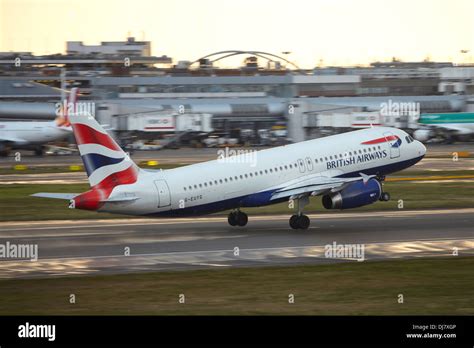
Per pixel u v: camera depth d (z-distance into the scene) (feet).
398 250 414.62
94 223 520.83
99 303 302.45
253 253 408.05
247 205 497.87
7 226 510.99
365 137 557.74
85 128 442.09
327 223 515.91
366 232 474.90
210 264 379.96
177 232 478.18
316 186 495.00
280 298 309.42
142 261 388.37
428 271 359.05
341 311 289.12
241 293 318.04
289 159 514.27
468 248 419.95
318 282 337.93
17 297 312.71
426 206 596.70
